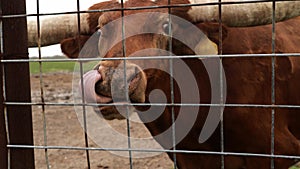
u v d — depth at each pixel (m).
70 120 9.60
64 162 6.83
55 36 3.78
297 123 4.33
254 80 3.85
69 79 16.45
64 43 3.85
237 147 3.99
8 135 2.80
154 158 6.79
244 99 3.81
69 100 12.09
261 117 3.87
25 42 2.80
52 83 15.46
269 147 3.88
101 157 6.98
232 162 4.09
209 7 3.45
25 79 2.80
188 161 4.29
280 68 4.01
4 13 2.71
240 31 3.99
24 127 2.82
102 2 3.95
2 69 2.69
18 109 2.80
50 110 10.80
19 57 2.77
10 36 2.74
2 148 2.72
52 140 8.07
